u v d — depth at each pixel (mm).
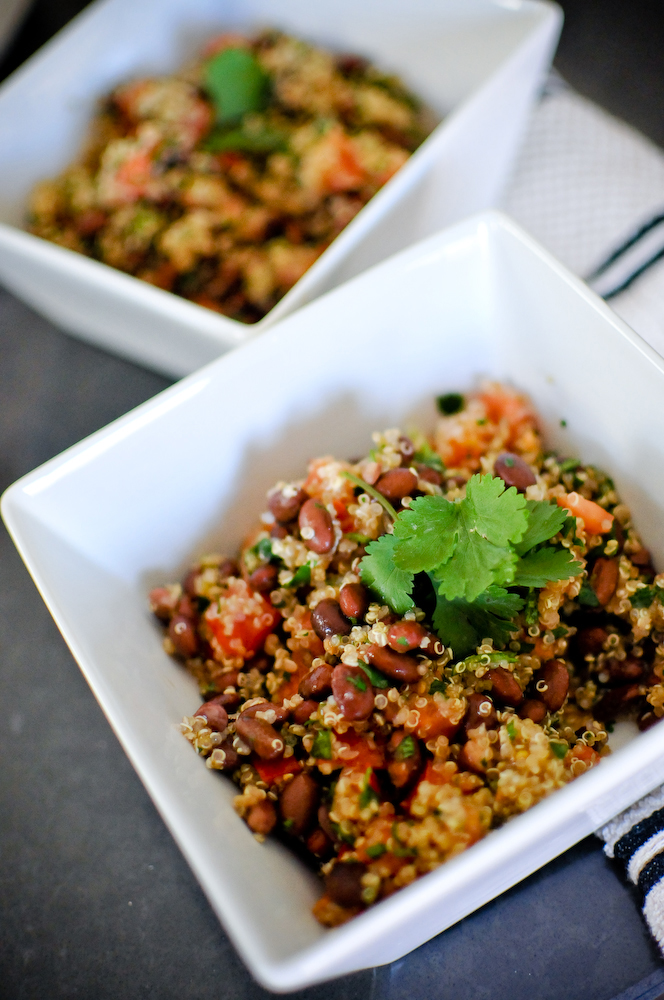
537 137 478
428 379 390
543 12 454
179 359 430
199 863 288
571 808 280
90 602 345
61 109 491
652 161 463
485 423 378
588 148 470
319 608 330
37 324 480
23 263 425
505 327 378
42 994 353
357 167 458
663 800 344
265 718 322
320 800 317
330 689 323
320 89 486
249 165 476
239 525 383
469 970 340
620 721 335
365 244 404
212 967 351
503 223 363
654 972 334
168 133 475
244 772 324
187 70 520
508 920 344
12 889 370
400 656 322
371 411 388
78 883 368
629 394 347
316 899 308
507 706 324
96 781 384
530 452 372
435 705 319
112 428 350
